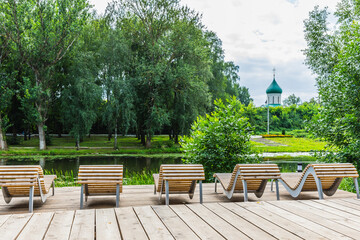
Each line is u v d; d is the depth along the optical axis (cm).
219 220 431
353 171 654
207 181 993
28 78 3066
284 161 2395
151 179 1182
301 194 757
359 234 375
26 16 2908
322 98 1002
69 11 2953
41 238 351
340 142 976
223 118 1012
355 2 1705
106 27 3378
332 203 537
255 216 451
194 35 3469
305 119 1037
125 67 3259
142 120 3666
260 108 6303
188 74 3259
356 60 923
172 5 3438
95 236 376
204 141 1000
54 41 3014
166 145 3816
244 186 633
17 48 2930
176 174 616
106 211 473
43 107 3256
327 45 2134
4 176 549
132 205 632
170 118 3534
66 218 433
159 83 3300
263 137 5150
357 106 915
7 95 2981
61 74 3459
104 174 587
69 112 3159
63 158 2636
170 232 380
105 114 3188
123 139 4756
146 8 3428
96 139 4666
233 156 986
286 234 373
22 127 3953
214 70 4188
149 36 3466
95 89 3103
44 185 606
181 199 693
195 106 3509
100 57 3259
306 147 3728
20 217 433
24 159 2514
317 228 397
